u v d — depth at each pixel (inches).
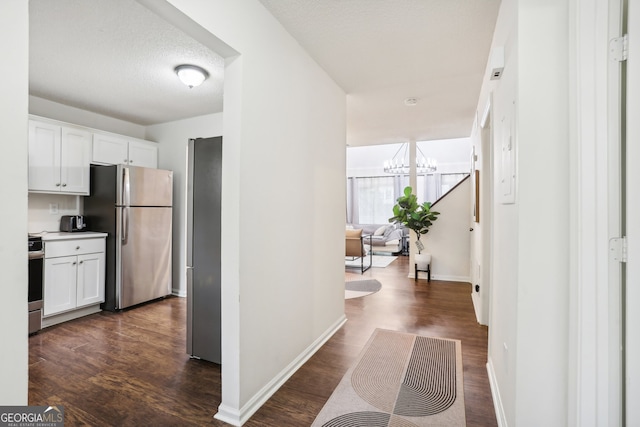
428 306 150.6
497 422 67.6
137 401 74.9
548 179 54.0
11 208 35.0
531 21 54.5
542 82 54.1
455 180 356.5
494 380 78.8
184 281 167.2
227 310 69.2
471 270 189.8
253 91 72.3
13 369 35.3
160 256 158.1
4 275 34.6
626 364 47.8
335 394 78.0
